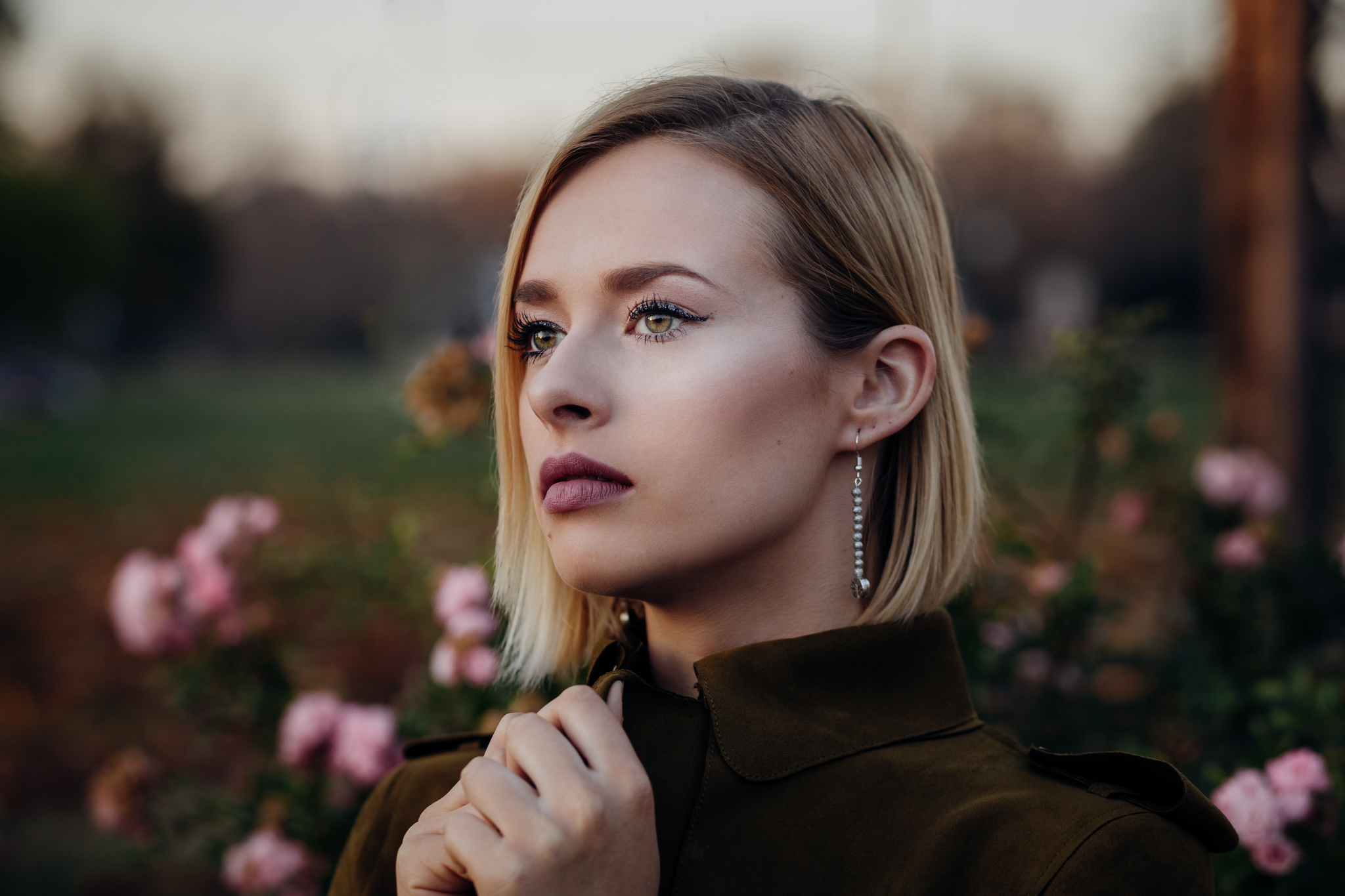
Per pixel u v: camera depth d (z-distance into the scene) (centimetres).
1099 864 81
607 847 84
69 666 539
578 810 83
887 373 105
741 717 95
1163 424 265
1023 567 219
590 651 126
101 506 1059
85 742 439
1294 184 368
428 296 1964
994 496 236
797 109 107
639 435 94
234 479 1235
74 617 631
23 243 3309
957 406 110
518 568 122
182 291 4916
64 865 334
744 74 118
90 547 850
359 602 240
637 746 97
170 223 4753
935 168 162
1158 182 3288
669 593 99
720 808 92
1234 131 380
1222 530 267
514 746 88
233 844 231
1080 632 216
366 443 1661
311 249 4869
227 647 236
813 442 99
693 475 93
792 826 90
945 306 116
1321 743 175
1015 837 85
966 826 86
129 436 1898
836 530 104
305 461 1408
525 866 82
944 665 106
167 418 2373
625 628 116
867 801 90
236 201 4878
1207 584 251
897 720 98
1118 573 331
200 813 234
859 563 103
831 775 92
